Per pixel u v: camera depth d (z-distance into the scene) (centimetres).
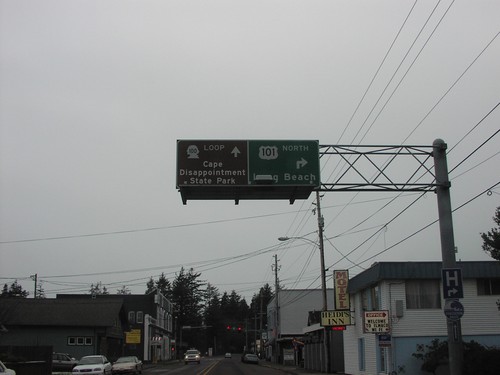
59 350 5200
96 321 5225
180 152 1952
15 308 5350
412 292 2922
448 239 1942
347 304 3609
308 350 5056
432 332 2873
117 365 4094
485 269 2880
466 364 2352
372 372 3198
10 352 3647
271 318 9700
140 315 8762
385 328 2792
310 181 1952
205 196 2034
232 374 4275
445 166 1997
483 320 2859
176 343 12588
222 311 17975
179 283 14500
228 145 1961
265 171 1948
